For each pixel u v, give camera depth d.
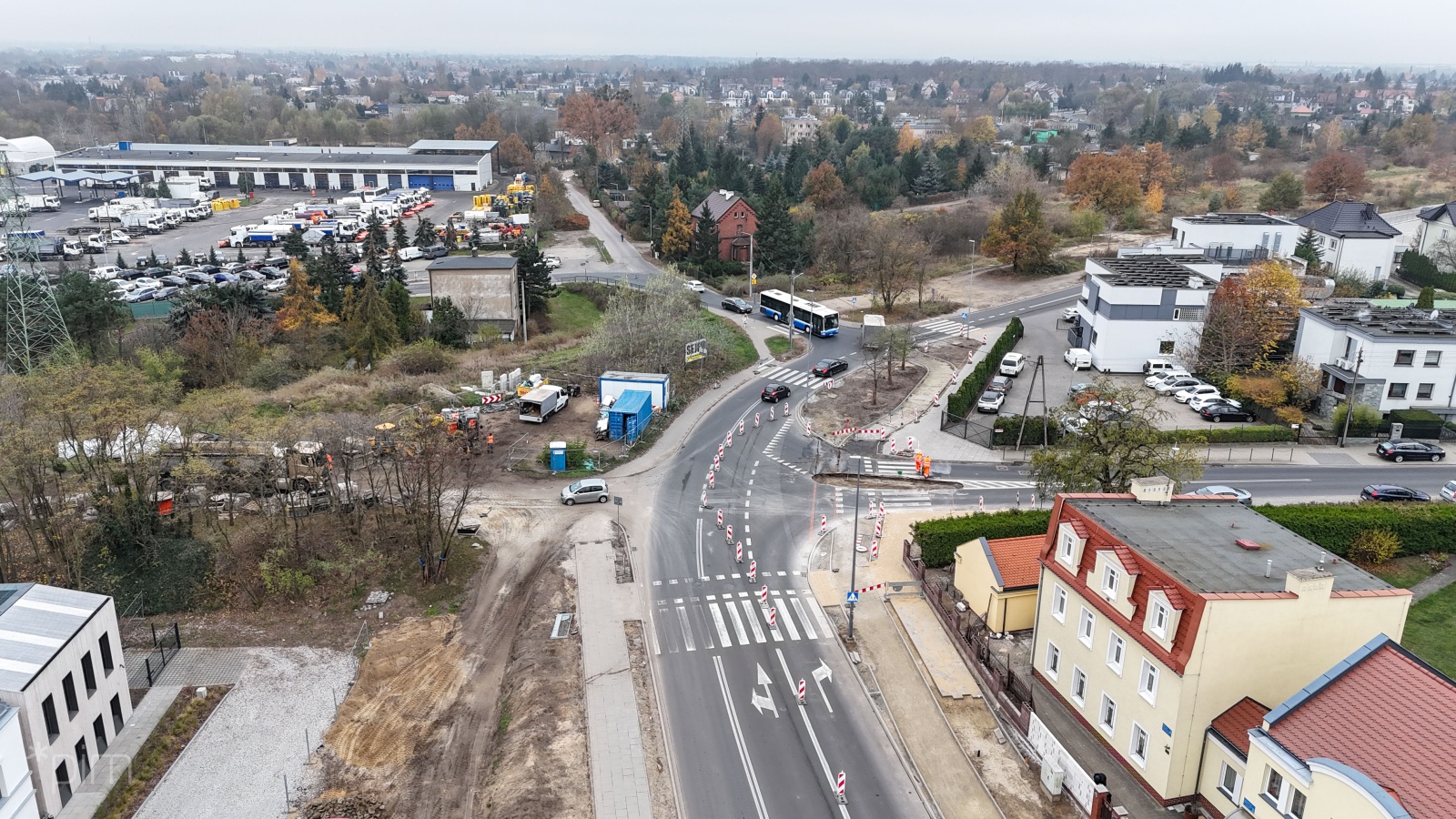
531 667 47.84
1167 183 188.38
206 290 105.25
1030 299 123.75
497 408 83.88
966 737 43.66
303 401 80.81
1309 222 128.88
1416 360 78.25
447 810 39.53
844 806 39.31
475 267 111.62
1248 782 33.34
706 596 55.03
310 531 58.91
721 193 156.12
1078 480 55.47
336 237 162.12
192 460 57.34
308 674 47.62
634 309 96.31
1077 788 39.12
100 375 59.59
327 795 39.97
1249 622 36.25
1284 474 70.88
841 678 47.84
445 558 56.12
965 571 53.62
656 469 72.94
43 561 54.16
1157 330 93.31
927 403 87.50
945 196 196.12
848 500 67.94
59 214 182.00
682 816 38.59
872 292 124.44
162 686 46.22
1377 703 32.28
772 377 94.88
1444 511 58.69
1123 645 40.22
